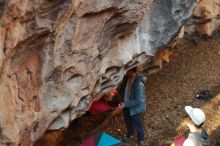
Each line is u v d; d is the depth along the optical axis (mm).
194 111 5004
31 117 4230
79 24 4426
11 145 3908
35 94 4281
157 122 7367
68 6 4012
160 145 6902
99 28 4738
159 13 6090
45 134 5293
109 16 4758
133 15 5047
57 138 6336
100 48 5027
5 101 3721
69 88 4805
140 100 6328
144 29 5934
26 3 3615
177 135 7113
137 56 6000
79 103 5180
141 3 4992
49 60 4301
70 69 4691
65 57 4508
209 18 9047
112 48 5367
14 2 3473
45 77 4379
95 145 6047
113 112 7195
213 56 9289
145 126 7266
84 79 4973
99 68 5211
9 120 3812
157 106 7742
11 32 3623
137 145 6820
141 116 7457
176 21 6422
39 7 3777
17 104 3936
